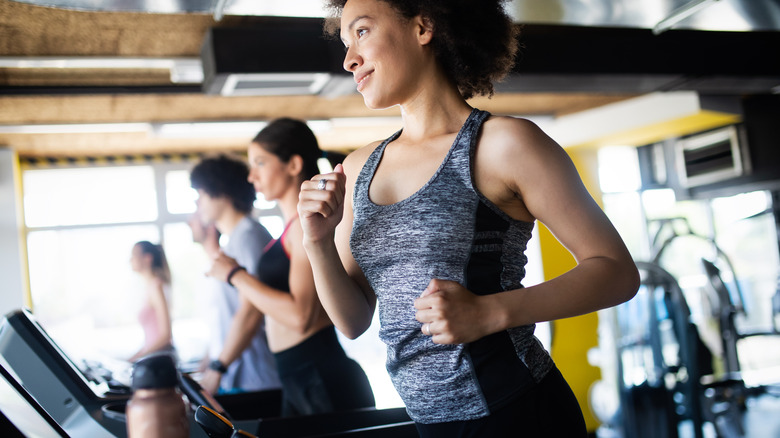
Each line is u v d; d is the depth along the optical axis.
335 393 2.49
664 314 5.06
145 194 8.34
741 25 3.66
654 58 4.62
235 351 2.90
